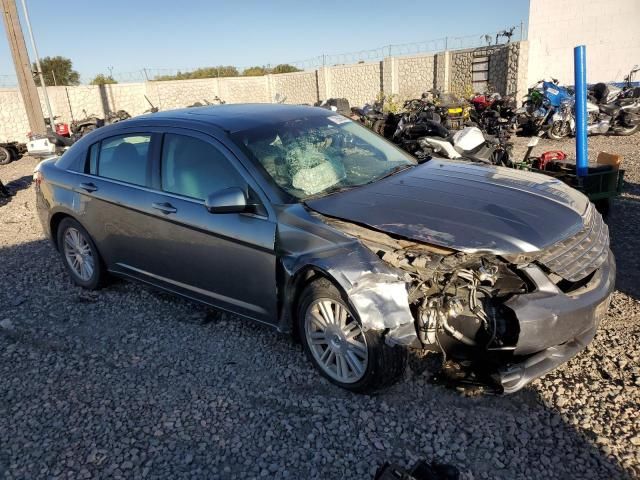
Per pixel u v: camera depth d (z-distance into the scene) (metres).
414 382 3.28
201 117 4.11
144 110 23.95
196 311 4.48
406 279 2.88
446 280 2.99
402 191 3.48
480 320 2.95
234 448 2.88
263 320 3.59
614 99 12.70
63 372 3.74
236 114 4.17
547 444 2.75
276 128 3.97
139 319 4.43
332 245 3.06
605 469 2.57
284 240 3.25
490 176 3.77
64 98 21.53
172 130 4.04
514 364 2.92
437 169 4.00
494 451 2.72
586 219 3.30
